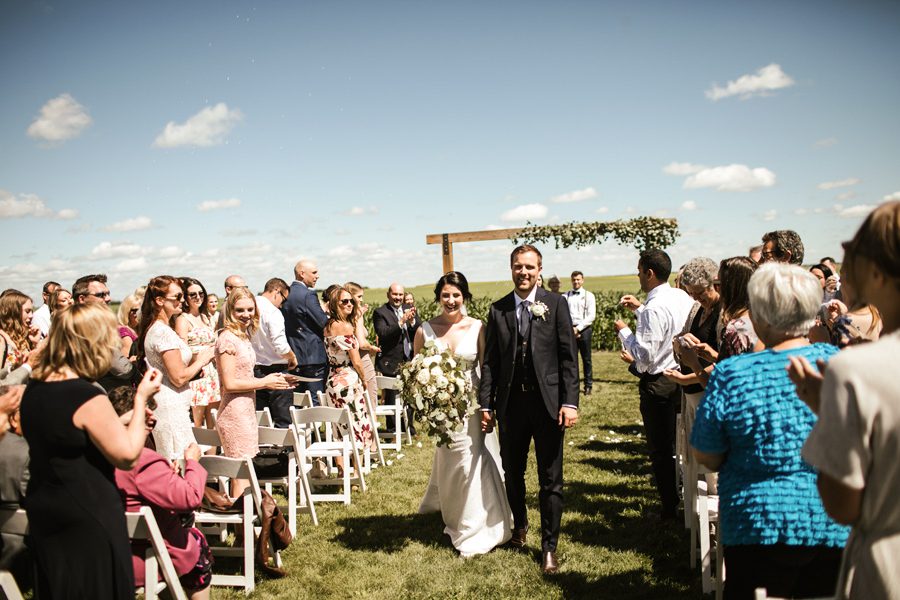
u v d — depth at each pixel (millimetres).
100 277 6152
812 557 2201
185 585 3455
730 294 3330
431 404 4469
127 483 3203
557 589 4086
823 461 1624
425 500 5574
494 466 4805
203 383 6551
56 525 2576
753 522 2227
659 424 5020
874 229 1577
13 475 3104
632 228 13680
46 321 7504
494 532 4719
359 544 4977
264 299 7168
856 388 1560
